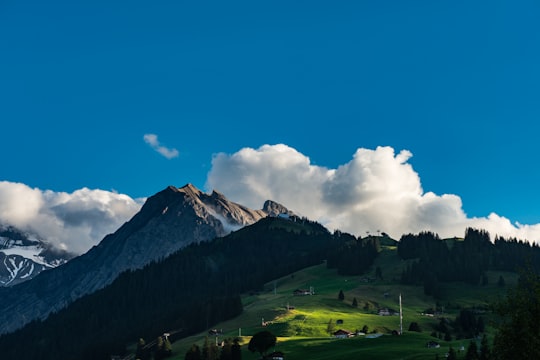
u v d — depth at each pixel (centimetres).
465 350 14662
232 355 16375
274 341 16912
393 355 14750
